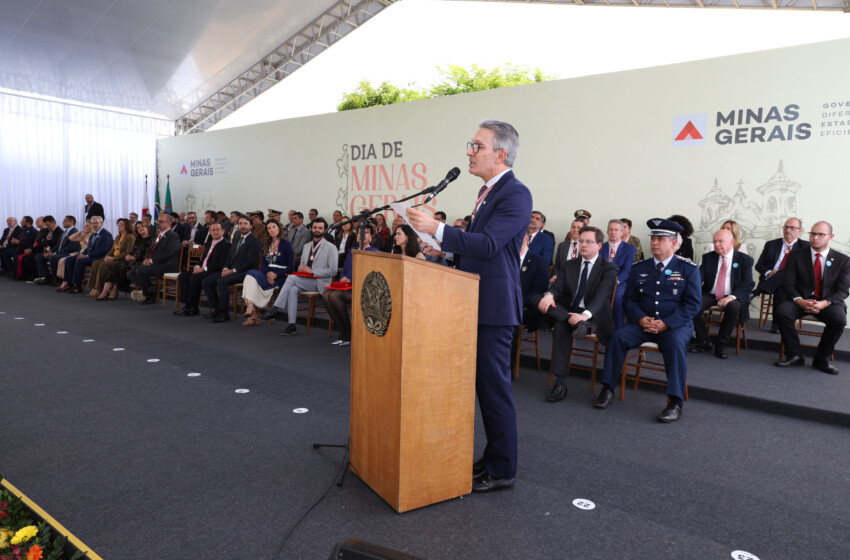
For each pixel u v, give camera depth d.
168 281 7.49
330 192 9.67
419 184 8.40
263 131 10.68
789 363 4.21
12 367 4.08
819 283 4.18
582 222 5.63
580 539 1.92
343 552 1.19
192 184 12.33
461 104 7.86
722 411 3.46
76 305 7.20
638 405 3.57
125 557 1.75
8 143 11.40
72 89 11.56
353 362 2.34
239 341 5.20
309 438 2.81
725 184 5.92
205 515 2.02
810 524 2.07
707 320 4.96
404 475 2.04
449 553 1.81
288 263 6.19
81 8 8.66
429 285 1.99
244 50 10.74
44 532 1.76
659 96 6.26
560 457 2.67
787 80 5.52
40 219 10.20
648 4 7.88
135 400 3.38
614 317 4.83
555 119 7.00
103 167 12.70
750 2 7.21
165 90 11.98
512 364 4.27
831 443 2.94
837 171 5.32
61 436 2.78
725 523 2.07
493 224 2.05
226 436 2.82
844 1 6.80
